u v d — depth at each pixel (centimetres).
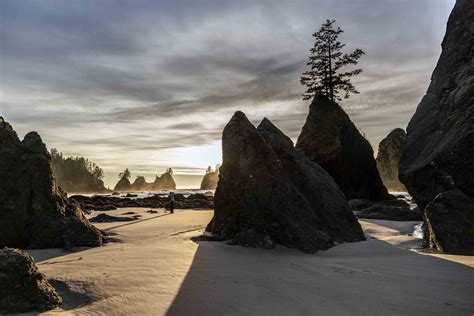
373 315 490
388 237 1519
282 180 1297
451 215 1145
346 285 641
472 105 1413
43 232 1177
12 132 1333
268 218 1203
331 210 1448
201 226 1744
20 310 504
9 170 1227
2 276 513
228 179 1323
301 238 1156
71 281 652
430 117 1627
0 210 1166
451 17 1823
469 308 518
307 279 690
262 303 539
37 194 1237
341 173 3700
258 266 834
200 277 693
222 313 498
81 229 1208
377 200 4116
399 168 1648
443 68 1708
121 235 1455
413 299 557
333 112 4041
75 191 17462
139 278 675
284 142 1549
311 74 4628
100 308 520
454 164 1320
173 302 542
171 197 2683
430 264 856
